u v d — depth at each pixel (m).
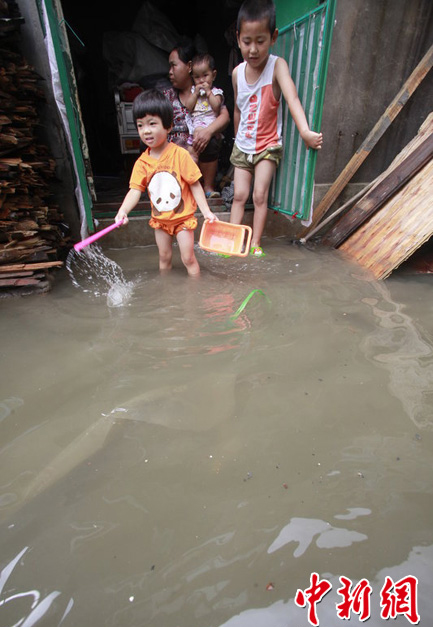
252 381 1.75
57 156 3.36
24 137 2.87
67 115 3.02
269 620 0.92
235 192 3.62
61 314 2.40
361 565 1.04
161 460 1.35
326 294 2.65
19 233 2.75
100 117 6.36
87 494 1.24
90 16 5.94
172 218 2.78
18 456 1.39
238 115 3.54
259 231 3.55
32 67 2.99
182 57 3.82
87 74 6.08
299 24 3.19
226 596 0.97
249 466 1.33
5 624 0.93
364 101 3.92
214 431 1.48
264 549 1.08
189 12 5.83
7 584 1.01
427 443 1.43
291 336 2.11
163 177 2.72
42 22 2.96
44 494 1.25
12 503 1.22
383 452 1.39
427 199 3.10
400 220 3.18
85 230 3.40
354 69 3.74
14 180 2.73
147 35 4.95
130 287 2.76
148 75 5.01
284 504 1.20
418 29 3.76
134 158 5.23
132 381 1.76
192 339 2.08
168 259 3.02
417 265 3.18
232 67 4.89
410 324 2.27
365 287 2.79
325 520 1.15
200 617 0.93
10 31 2.78
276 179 3.85
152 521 1.16
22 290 2.68
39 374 1.83
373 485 1.26
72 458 1.37
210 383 1.73
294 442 1.43
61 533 1.13
